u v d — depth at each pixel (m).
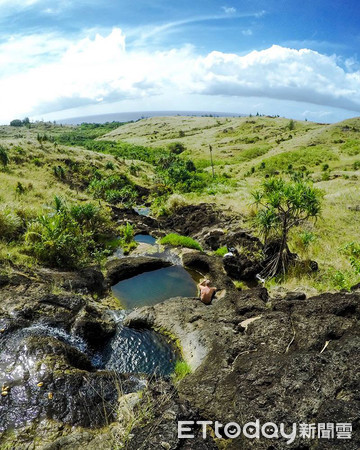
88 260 15.26
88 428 5.33
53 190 29.81
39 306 8.96
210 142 134.25
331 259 14.76
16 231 14.38
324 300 7.73
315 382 4.79
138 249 18.22
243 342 6.96
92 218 19.41
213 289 11.72
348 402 4.30
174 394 5.73
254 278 13.97
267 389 5.00
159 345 8.83
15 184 26.16
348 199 24.02
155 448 4.26
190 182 52.34
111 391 6.38
